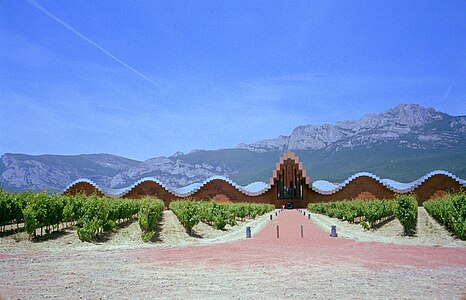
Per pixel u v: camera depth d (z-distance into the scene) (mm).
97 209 23578
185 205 30344
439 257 17016
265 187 83188
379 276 12781
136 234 25141
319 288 11117
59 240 21328
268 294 10469
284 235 27172
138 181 73188
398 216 26141
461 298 10109
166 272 13602
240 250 19531
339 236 26250
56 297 10133
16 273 13297
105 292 10680
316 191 81750
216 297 10172
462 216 22953
